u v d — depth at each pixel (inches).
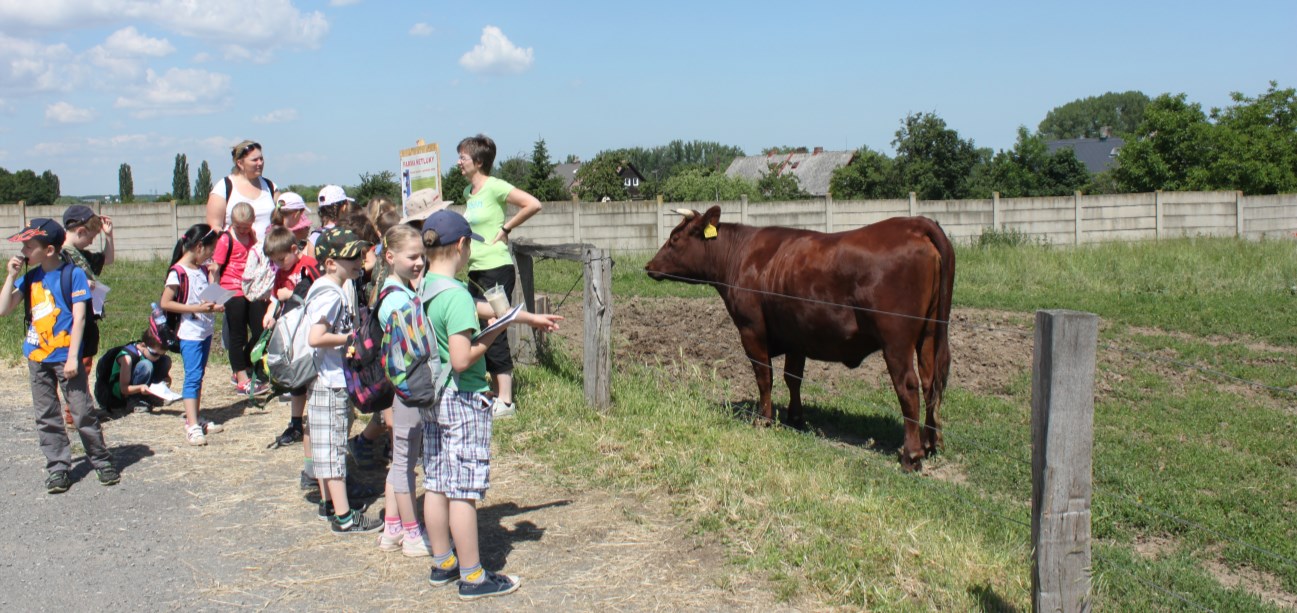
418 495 223.8
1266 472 254.5
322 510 208.5
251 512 216.1
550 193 1588.3
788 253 283.4
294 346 197.0
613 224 952.3
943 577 173.5
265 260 260.4
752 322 295.1
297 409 267.0
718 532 196.7
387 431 247.3
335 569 184.5
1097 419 306.7
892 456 267.3
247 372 330.0
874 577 175.0
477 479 166.2
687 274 323.9
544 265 773.3
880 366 387.9
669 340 441.1
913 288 252.8
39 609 168.9
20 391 336.5
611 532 199.3
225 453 260.8
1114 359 397.7
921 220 258.8
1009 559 184.9
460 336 157.5
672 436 261.4
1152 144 1633.9
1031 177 1889.8
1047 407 136.9
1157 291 591.8
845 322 265.9
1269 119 1653.5
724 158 5733.3
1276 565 198.7
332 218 259.4
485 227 287.0
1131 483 243.0
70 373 222.7
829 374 374.0
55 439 230.5
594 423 273.3
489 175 291.4
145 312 511.8
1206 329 467.2
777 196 2081.7
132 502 223.5
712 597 170.2
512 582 172.1
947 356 261.4
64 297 225.6
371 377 171.2
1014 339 444.1
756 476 227.8
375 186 1175.6
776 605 167.2
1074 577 140.3
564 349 373.1
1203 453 269.1
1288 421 302.0
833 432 300.0
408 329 158.1
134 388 298.0
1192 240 901.2
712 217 311.0
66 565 187.8
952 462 265.1
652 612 165.0
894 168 1759.4
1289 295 561.0
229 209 309.9
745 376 371.9
